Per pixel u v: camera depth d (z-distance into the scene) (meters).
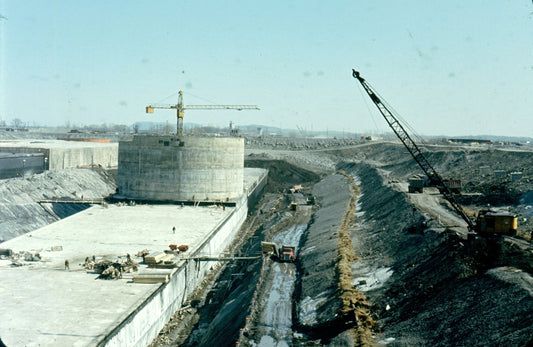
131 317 36.47
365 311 37.12
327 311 38.25
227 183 94.69
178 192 91.62
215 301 52.88
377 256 50.47
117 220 74.38
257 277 51.19
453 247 42.03
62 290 41.66
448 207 62.81
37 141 173.38
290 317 39.91
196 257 54.66
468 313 30.30
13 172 103.12
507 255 37.41
